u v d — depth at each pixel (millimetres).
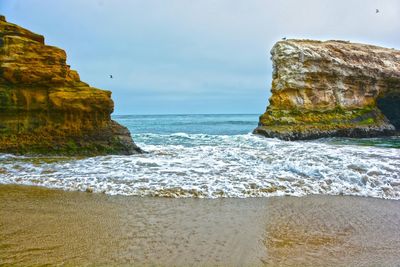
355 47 39406
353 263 6543
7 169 14117
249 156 17016
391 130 36438
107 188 11461
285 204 10320
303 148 20484
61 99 18250
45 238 7336
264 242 7414
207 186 11750
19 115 18203
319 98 35062
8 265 6074
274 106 34750
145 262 6316
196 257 6574
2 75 17922
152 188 11469
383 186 12148
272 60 38000
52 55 18891
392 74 37781
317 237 7785
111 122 19500
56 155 17859
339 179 12742
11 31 19062
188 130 45438
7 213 8961
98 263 6230
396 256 6891
